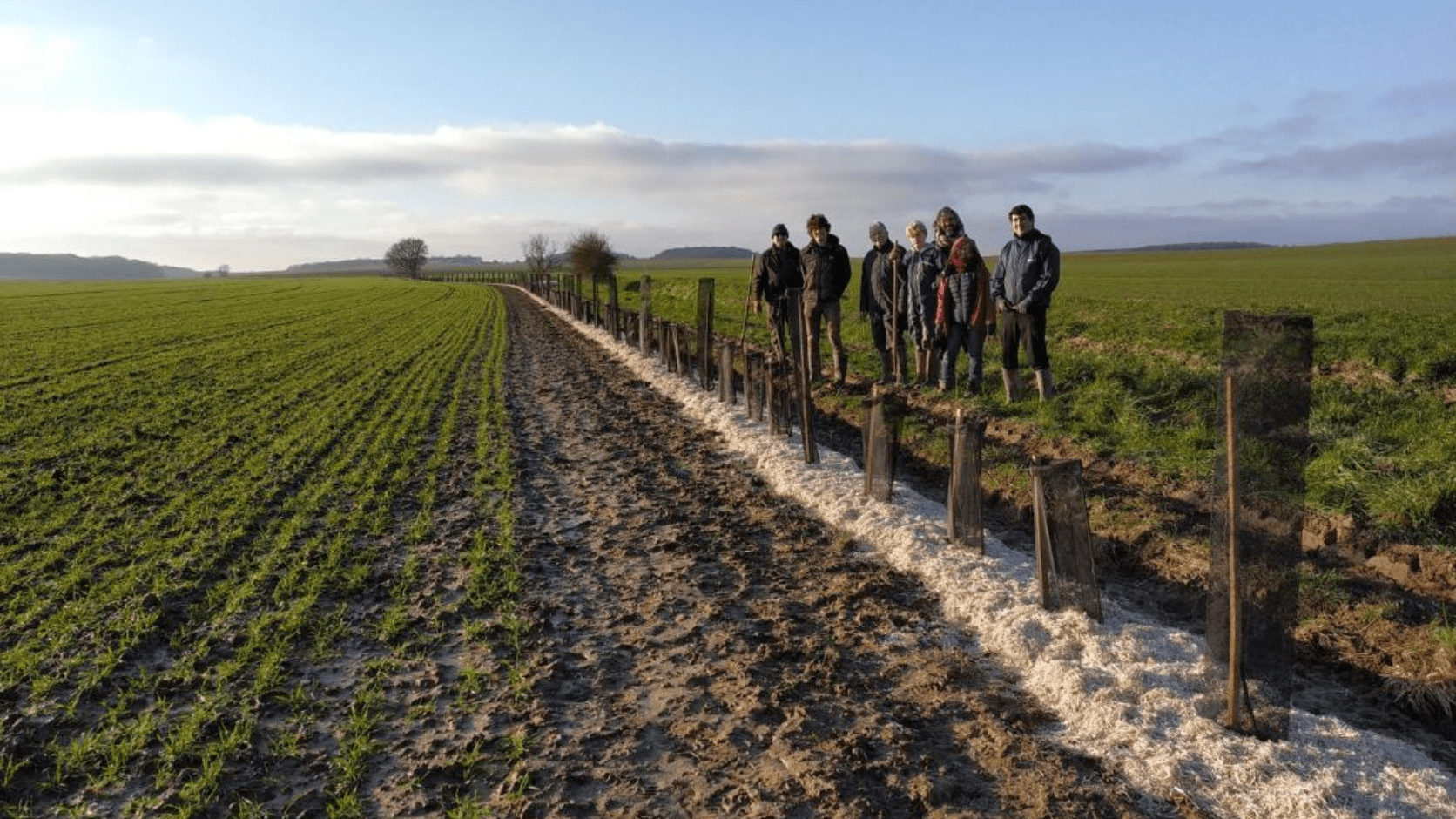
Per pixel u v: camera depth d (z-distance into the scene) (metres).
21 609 6.12
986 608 5.62
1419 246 108.44
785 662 5.18
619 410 14.15
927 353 12.56
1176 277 59.06
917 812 3.71
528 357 22.47
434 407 14.77
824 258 13.26
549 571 6.86
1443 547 5.88
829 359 16.48
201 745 4.32
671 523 8.03
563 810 3.76
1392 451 7.70
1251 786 3.65
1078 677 4.57
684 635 5.58
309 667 5.23
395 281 114.31
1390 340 13.12
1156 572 6.43
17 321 35.75
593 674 5.08
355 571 6.73
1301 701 4.60
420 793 3.92
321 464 10.48
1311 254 99.31
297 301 55.19
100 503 8.80
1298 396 3.82
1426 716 4.42
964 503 6.59
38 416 13.75
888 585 6.23
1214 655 4.12
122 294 63.50
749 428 11.39
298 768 4.16
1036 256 10.39
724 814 3.73
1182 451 8.42
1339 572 6.00
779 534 7.57
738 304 32.84
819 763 4.05
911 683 4.86
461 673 5.10
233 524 8.01
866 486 8.12
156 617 5.80
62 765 4.15
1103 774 3.88
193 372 19.39
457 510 8.63
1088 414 10.02
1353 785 3.59
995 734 4.27
